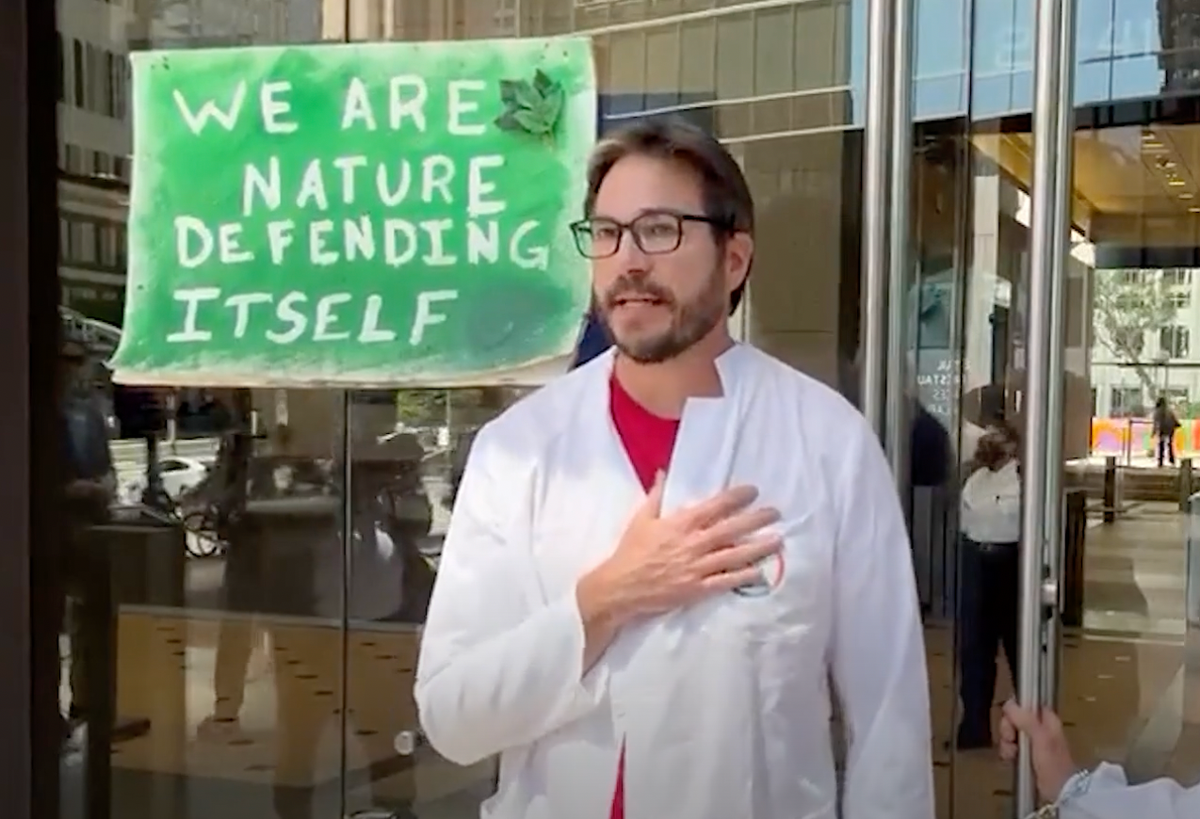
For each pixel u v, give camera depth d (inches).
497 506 61.4
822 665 59.6
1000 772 97.9
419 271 109.4
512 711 58.6
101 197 115.6
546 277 107.6
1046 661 100.0
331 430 123.3
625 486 60.2
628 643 58.4
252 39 112.2
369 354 110.7
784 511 58.7
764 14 106.7
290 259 111.6
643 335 59.2
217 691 132.0
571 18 108.3
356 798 128.2
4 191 114.0
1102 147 109.8
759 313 105.3
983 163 101.5
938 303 102.3
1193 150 115.3
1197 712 119.0
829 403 62.3
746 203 61.4
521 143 107.7
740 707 57.4
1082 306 107.7
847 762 60.4
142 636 128.2
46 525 120.2
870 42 101.7
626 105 108.0
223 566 130.2
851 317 103.3
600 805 58.9
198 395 120.7
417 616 128.4
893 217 102.0
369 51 109.4
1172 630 127.0
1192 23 111.0
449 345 109.3
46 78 115.9
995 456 100.9
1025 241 100.1
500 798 62.7
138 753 129.3
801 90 106.7
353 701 130.9
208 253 113.2
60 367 118.6
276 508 128.5
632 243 58.9
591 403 62.6
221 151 112.4
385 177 109.6
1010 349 100.9
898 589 60.2
